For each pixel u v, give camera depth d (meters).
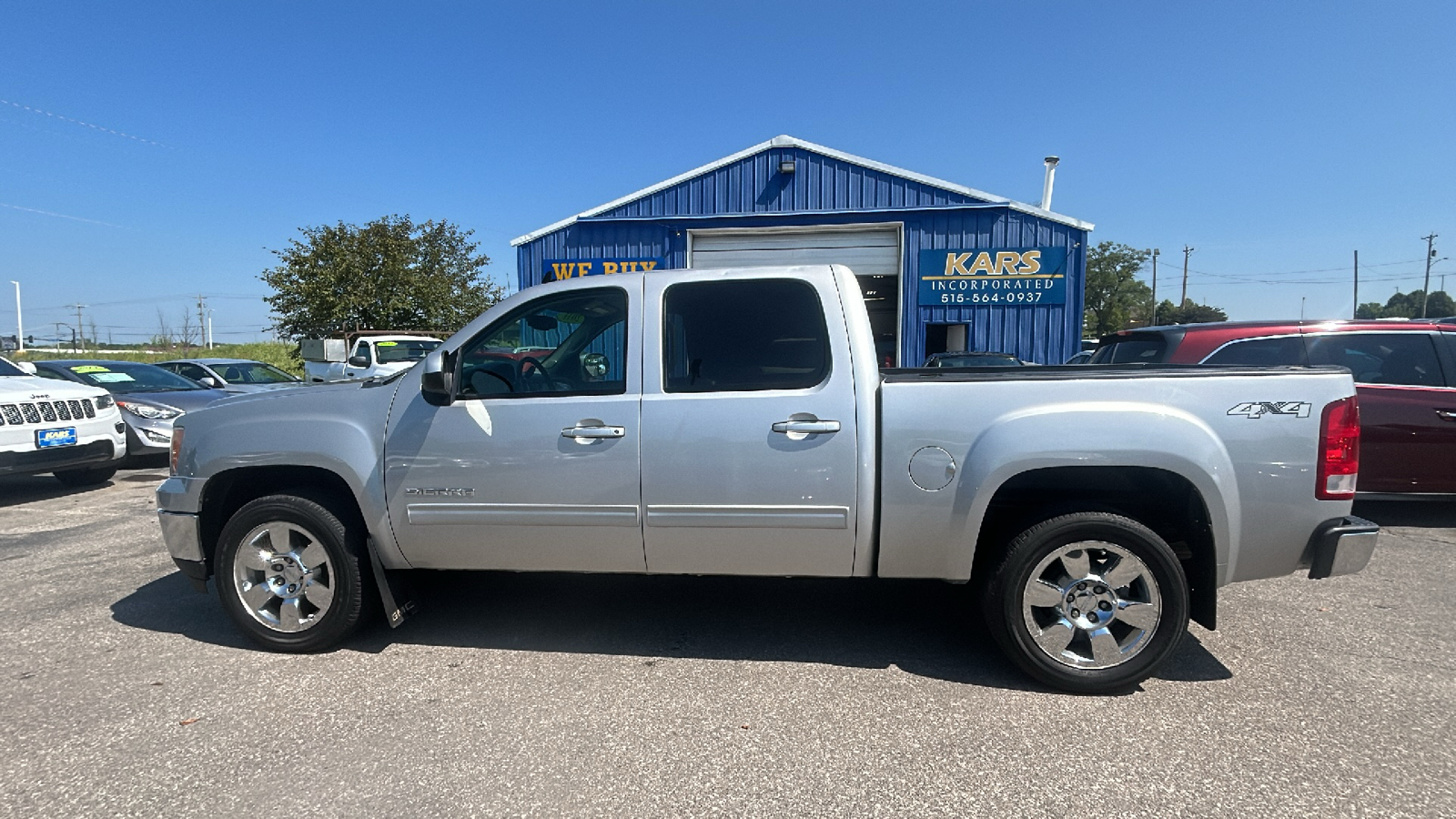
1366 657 3.63
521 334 3.70
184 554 3.86
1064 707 3.15
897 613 4.23
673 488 3.41
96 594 4.68
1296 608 4.31
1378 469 5.98
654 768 2.72
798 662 3.61
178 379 11.30
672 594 4.57
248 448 3.72
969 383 3.26
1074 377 3.24
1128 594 3.26
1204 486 3.09
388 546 3.70
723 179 15.98
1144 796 2.53
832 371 3.36
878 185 15.57
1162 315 73.06
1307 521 3.12
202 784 2.63
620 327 3.57
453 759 2.79
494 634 3.97
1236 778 2.63
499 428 3.52
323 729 3.01
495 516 3.56
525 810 2.48
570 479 3.48
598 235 16.38
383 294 26.94
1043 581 3.27
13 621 4.22
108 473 9.09
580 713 3.13
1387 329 6.07
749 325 3.47
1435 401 5.88
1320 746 2.83
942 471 3.25
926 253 15.53
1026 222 15.20
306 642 3.71
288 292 26.20
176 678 3.48
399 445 3.61
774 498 3.36
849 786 2.60
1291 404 3.11
